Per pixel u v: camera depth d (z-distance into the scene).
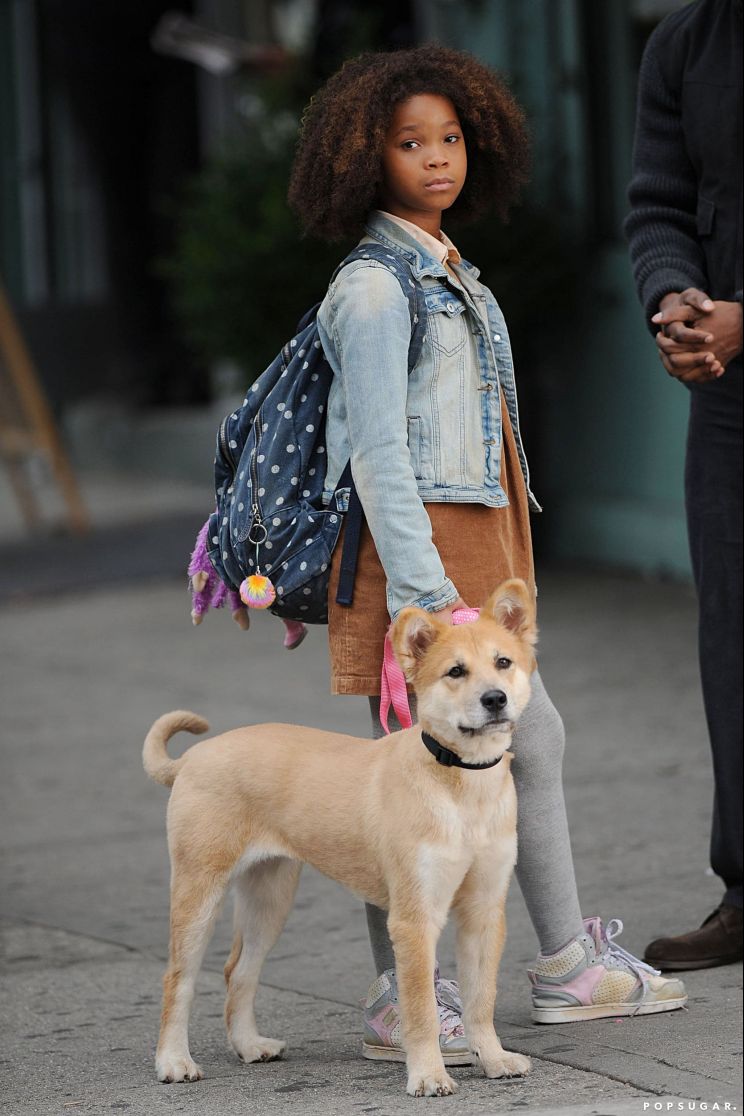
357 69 7.47
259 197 20.09
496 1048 6.92
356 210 7.39
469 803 6.69
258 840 7.20
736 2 8.30
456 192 7.36
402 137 7.27
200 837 7.17
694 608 18.55
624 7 19.86
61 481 26.36
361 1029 7.86
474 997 6.92
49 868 11.18
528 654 6.87
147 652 18.44
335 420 7.25
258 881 7.51
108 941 9.59
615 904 9.57
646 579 20.25
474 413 7.25
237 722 14.88
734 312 8.20
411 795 6.72
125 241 33.47
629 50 19.89
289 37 27.91
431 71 7.34
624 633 17.58
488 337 7.29
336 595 7.22
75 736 14.93
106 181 33.22
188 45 27.66
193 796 7.21
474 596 7.24
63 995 8.62
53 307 33.16
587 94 20.31
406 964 6.72
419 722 6.78
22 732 15.21
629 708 14.66
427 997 6.71
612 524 20.89
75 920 10.02
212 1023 8.16
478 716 6.49
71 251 34.16
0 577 23.03
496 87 7.59
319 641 18.78
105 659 18.19
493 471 7.28
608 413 20.77
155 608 20.84
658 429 20.05
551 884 7.61
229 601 7.88
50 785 13.40
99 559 23.88
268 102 21.17
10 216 34.72
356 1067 7.20
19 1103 6.94
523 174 7.89
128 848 11.59
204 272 19.83
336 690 7.24
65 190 33.97
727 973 8.38
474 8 21.64
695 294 8.20
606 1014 7.66
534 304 19.97
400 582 6.89
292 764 7.16
